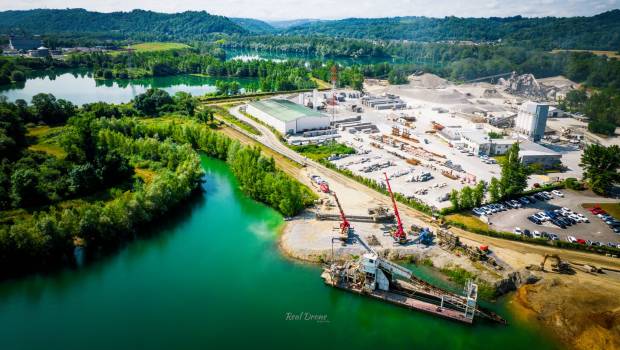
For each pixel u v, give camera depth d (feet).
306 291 388.78
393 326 350.23
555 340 331.57
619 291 379.96
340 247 444.96
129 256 445.37
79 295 383.86
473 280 396.16
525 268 411.34
